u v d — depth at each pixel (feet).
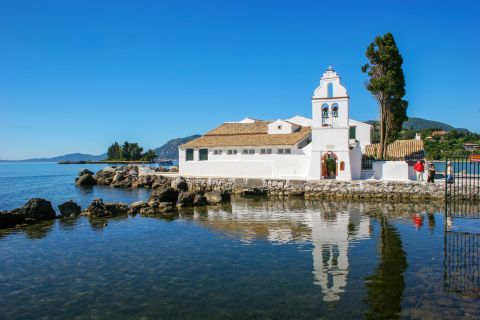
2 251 68.59
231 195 159.33
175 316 40.57
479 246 65.87
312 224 89.81
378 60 164.55
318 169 150.51
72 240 76.84
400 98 165.48
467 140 440.45
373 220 94.02
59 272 56.08
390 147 182.09
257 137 199.82
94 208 107.86
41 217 100.32
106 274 54.75
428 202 126.52
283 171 167.32
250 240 74.02
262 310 41.63
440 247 66.23
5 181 273.75
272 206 123.95
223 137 210.18
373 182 137.80
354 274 52.75
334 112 150.00
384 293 45.52
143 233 82.74
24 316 41.45
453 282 48.47
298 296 45.24
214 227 88.02
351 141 167.43
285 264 57.93
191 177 175.63
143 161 648.38
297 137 188.55
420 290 46.06
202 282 50.62
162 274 54.24
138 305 43.57
